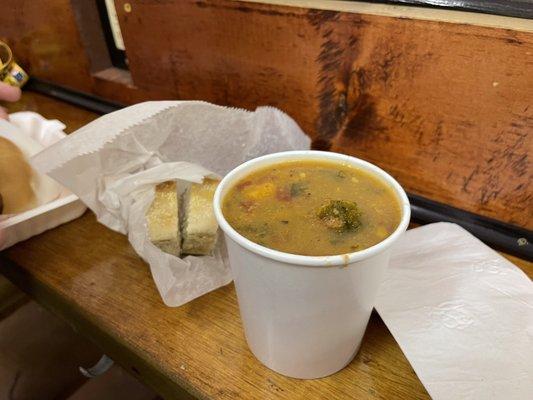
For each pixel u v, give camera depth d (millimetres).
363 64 652
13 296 964
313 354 460
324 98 724
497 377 437
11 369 838
